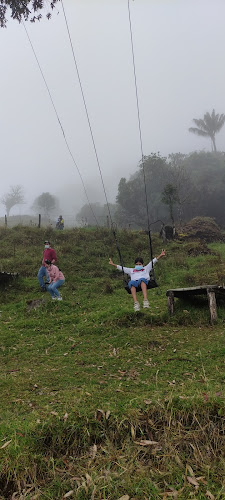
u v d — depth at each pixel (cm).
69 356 602
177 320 761
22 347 680
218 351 552
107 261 1544
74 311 940
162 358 545
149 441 304
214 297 749
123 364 534
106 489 264
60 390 434
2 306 1031
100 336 706
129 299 1048
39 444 303
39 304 983
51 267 1014
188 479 268
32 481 275
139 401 348
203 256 1630
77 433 314
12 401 408
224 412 319
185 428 315
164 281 1252
